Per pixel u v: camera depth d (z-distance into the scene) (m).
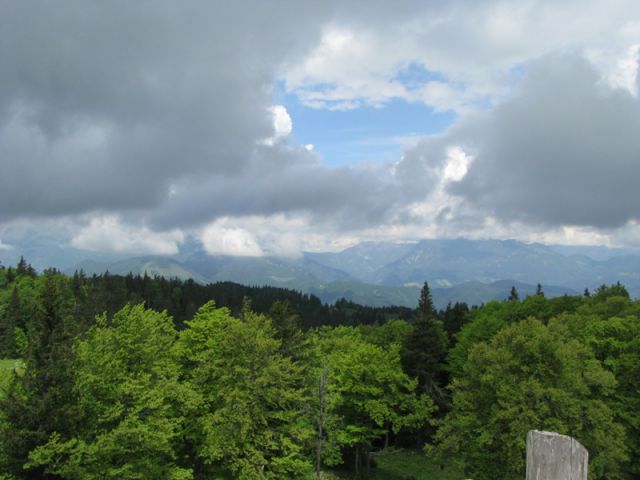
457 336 64.00
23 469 23.28
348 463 50.78
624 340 38.69
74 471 22.45
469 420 33.53
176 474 27.22
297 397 30.91
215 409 32.41
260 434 29.97
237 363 31.34
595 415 30.09
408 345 60.62
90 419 25.56
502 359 32.75
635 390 36.19
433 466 51.81
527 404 30.09
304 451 34.44
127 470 24.75
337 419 34.44
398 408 50.28
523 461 28.56
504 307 65.38
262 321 37.16
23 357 25.83
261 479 27.62
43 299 25.84
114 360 27.62
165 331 36.88
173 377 31.66
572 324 45.31
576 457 3.50
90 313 85.19
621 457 29.53
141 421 25.88
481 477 32.81
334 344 63.25
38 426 23.78
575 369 32.22
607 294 65.56
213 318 38.38
